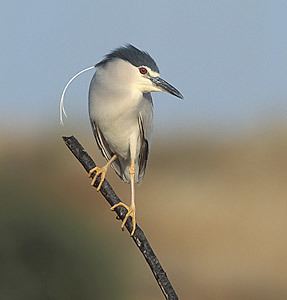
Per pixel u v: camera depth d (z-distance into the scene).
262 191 28.59
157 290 16.55
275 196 28.09
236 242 23.72
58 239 13.12
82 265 13.33
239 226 25.20
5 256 12.76
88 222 13.75
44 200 13.46
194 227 24.98
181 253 22.83
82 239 13.40
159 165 32.66
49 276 13.02
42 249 12.95
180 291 19.73
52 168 18.59
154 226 25.17
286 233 24.56
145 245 6.86
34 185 13.95
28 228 12.92
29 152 18.59
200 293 19.58
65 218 13.42
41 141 21.39
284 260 22.20
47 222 13.12
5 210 12.82
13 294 12.73
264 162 32.03
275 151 32.66
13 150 18.23
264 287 20.12
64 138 7.39
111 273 13.76
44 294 12.98
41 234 13.01
